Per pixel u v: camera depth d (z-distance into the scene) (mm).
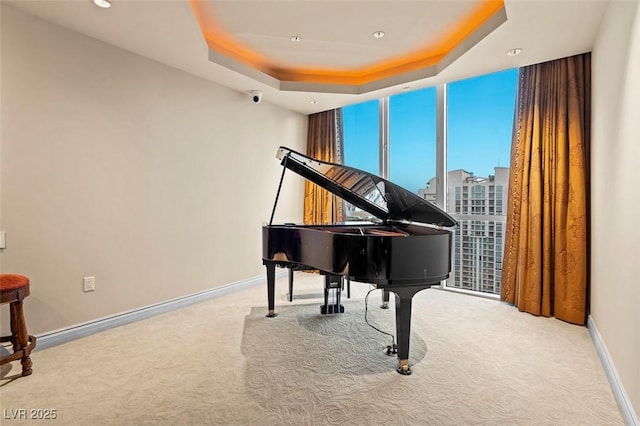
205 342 2654
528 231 3305
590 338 2721
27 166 2408
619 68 2000
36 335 2477
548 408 1830
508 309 3432
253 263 4359
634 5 1718
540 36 2686
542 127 3219
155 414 1762
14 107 2340
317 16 2840
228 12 2783
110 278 2918
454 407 1839
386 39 3262
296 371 2217
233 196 4070
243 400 1893
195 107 3596
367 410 1812
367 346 2594
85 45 2705
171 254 3412
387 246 2076
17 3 2264
